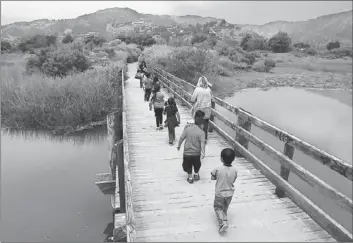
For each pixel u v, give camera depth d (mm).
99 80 19375
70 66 26328
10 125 16375
